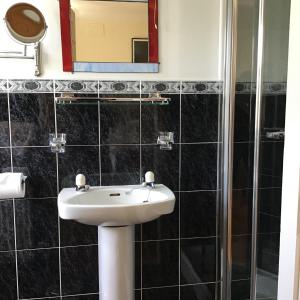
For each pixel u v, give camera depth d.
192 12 1.92
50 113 1.82
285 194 0.89
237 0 1.80
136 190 1.81
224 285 2.02
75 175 1.87
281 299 0.92
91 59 1.83
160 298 2.03
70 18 1.79
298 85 0.84
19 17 1.74
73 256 1.91
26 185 1.83
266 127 1.59
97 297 1.96
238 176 1.85
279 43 1.46
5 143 1.79
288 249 0.88
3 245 1.85
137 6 1.85
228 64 1.89
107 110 1.87
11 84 1.77
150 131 1.92
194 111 1.96
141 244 1.98
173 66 1.92
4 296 1.88
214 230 2.06
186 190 2.00
